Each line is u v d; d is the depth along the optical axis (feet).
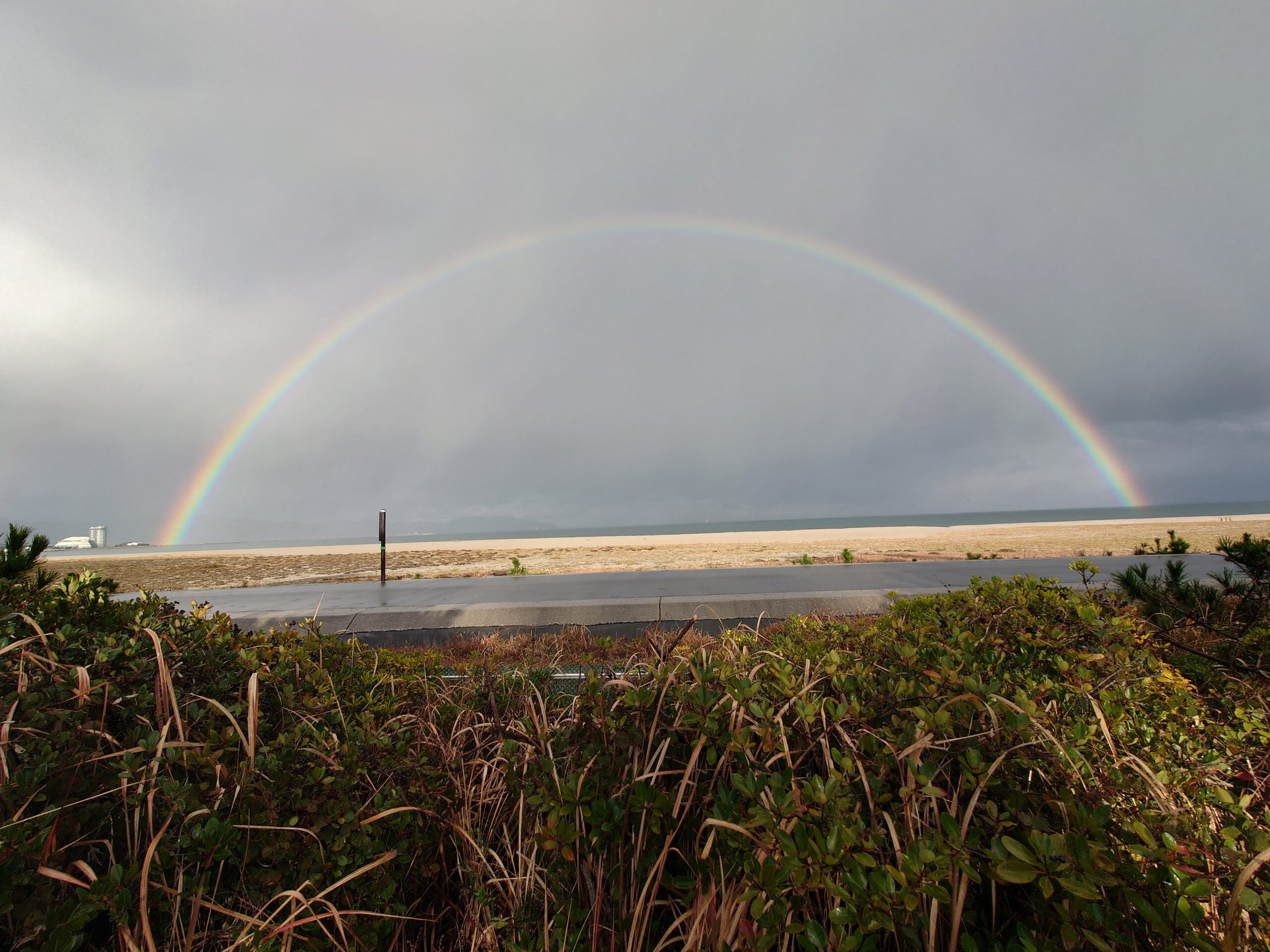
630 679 9.32
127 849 7.18
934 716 6.42
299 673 10.42
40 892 5.69
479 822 8.62
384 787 8.16
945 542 122.31
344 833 6.96
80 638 9.41
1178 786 6.70
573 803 6.58
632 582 53.62
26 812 6.32
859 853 5.11
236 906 6.79
